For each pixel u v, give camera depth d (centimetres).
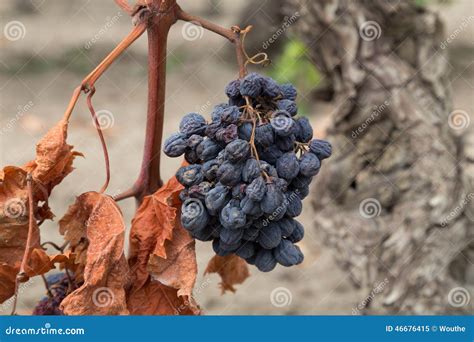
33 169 169
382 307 322
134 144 562
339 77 315
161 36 164
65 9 827
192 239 164
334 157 323
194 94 646
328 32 306
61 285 190
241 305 399
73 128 590
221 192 148
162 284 168
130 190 171
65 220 168
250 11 592
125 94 666
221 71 694
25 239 169
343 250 330
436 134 308
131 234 165
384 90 307
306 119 158
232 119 148
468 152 372
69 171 169
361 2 299
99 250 160
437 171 309
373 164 318
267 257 158
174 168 525
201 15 751
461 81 570
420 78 307
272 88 151
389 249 319
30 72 703
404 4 296
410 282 317
